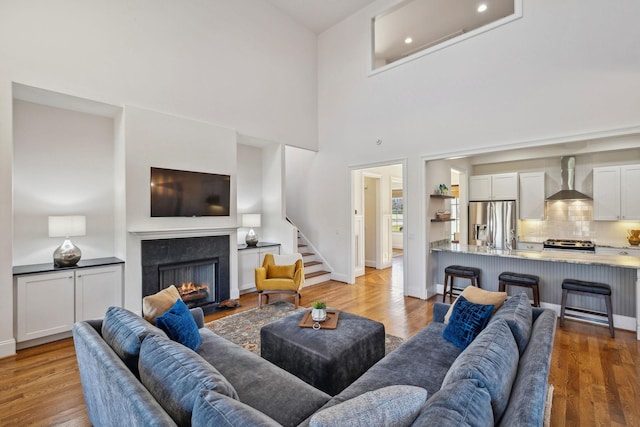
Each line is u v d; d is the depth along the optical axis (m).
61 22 3.33
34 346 3.13
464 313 2.28
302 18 5.90
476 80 4.35
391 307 4.42
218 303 4.45
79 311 3.36
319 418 0.96
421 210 4.88
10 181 2.95
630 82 3.33
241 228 5.71
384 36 6.26
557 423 1.98
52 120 3.68
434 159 4.77
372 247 7.40
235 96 4.94
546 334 1.70
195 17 4.47
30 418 2.05
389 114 5.27
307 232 6.60
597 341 3.15
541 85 3.85
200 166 4.42
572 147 5.07
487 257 4.46
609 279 3.52
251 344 3.16
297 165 6.80
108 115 4.02
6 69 3.00
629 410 2.10
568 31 3.68
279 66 5.64
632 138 4.43
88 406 1.85
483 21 5.79
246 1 5.13
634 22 3.32
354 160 5.77
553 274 3.90
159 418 1.04
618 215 4.87
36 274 3.09
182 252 4.15
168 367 1.32
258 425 0.92
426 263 4.83
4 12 3.01
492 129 4.21
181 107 4.29
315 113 6.34
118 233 3.95
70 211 3.78
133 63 3.85
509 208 5.94
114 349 1.66
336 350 2.17
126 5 3.81
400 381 1.76
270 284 4.35
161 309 2.33
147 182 3.90
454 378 1.24
